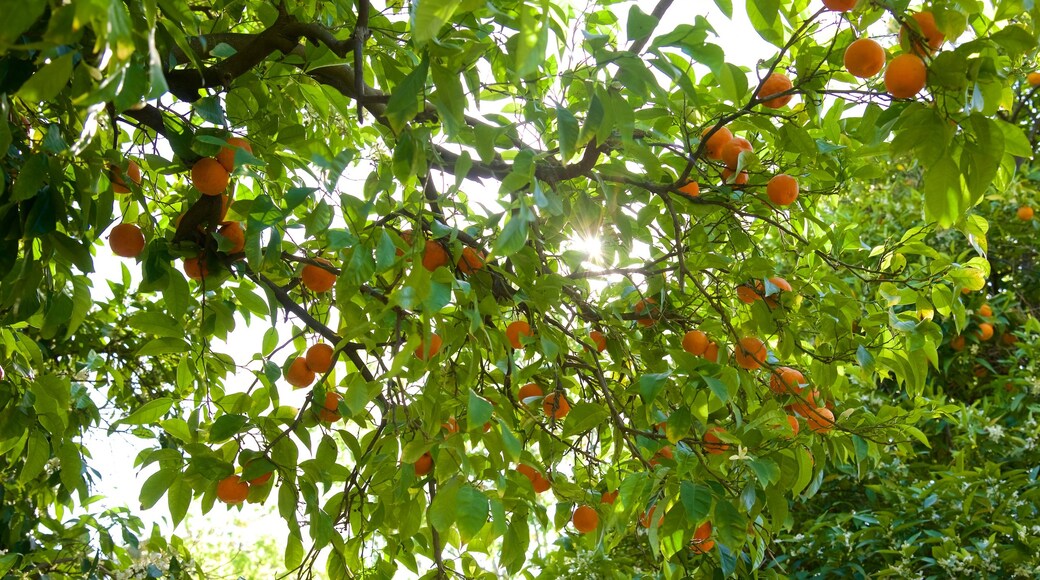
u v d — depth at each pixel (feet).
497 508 5.22
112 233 6.58
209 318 7.09
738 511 6.55
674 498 6.36
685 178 7.29
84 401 9.27
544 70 7.52
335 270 6.64
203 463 6.21
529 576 11.34
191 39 6.27
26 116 6.02
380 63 7.88
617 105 5.57
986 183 4.81
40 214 5.26
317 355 6.91
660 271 8.03
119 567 11.87
